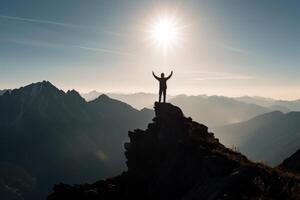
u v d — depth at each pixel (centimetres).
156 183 3444
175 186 3164
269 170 2417
